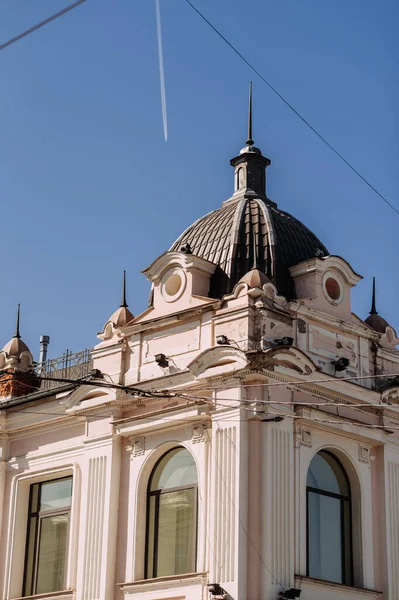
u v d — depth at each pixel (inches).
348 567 1149.1
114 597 1151.6
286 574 1045.8
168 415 1151.6
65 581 1227.2
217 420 1098.1
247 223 1259.8
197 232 1299.2
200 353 1128.2
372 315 1291.8
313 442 1128.8
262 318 1118.4
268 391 1088.2
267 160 1374.3
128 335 1237.7
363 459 1181.1
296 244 1262.3
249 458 1072.2
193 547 1114.7
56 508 1285.7
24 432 1334.9
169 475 1165.7
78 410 1246.9
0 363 1405.0
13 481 1317.7
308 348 1161.4
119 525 1176.8
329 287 1225.4
